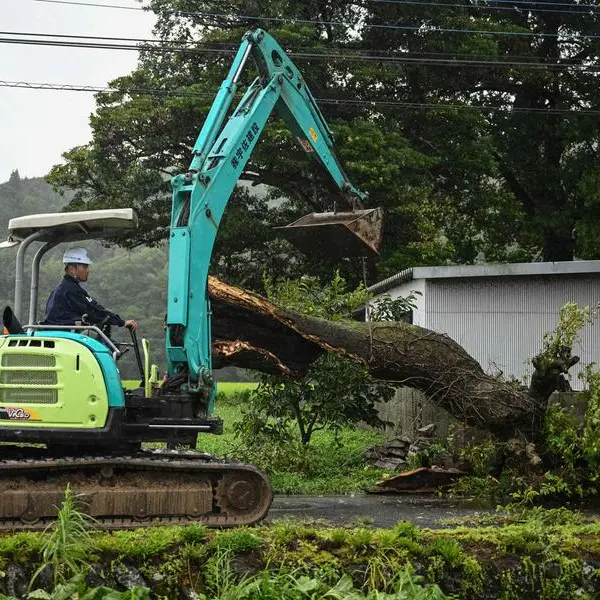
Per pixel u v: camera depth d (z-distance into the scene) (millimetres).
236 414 23859
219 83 28312
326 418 13664
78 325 8625
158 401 8562
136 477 8156
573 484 10891
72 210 30922
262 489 8250
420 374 11594
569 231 31359
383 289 21266
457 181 30672
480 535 7766
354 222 10922
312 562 7238
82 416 8062
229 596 6531
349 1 29750
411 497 11445
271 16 28531
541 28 32062
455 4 30047
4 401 8109
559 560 7652
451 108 28172
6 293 51062
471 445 12000
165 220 30953
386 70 28188
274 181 29859
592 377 11203
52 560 6754
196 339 8844
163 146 29266
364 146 26469
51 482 8031
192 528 7379
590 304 17750
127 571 7047
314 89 28656
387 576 7195
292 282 14508
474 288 17797
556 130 30641
